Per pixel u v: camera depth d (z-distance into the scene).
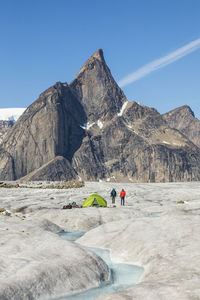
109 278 8.06
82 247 9.29
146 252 9.45
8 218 16.22
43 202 27.86
